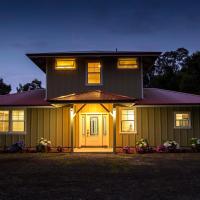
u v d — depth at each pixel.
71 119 23.34
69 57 25.19
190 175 14.73
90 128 25.62
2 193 11.44
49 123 25.11
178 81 48.78
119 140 24.91
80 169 16.45
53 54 24.73
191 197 10.76
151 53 24.59
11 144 25.17
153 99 25.69
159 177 14.28
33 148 25.00
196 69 47.88
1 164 18.31
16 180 13.75
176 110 25.00
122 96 23.62
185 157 21.14
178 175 14.73
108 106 25.36
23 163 18.67
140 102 24.88
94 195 11.08
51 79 25.27
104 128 25.62
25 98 26.86
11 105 25.00
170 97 26.34
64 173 15.34
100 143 25.52
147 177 14.28
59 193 11.40
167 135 24.86
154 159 20.22
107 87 25.19
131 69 25.31
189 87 44.50
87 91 25.16
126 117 25.11
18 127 25.50
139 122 24.95
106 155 22.23
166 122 24.94
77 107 25.03
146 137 24.86
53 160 19.88
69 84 25.23
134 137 24.89
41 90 30.17
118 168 16.75
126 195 11.05
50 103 23.00
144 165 17.73
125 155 22.28
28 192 11.58
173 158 20.67
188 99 25.59
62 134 24.98
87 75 25.33
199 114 25.00
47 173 15.37
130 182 13.23
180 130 24.89
